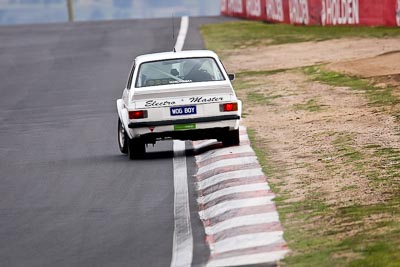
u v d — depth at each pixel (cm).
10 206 4888
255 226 4034
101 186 5228
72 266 3712
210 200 4681
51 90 10162
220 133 5875
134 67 6041
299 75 9388
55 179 5531
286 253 3600
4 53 13712
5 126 8056
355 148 5481
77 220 4488
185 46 12962
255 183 4806
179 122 5784
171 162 5769
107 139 6994
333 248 3572
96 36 15100
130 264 3681
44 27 17288
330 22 13888
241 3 17988
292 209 4231
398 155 5169
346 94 7812
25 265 3769
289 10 15175
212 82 5878
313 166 5103
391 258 3325
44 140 7162
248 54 11712
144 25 16550
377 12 12769
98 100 9244
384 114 6619
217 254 3744
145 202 4769
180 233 4125
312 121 6688
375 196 4316
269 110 7450
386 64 9125
